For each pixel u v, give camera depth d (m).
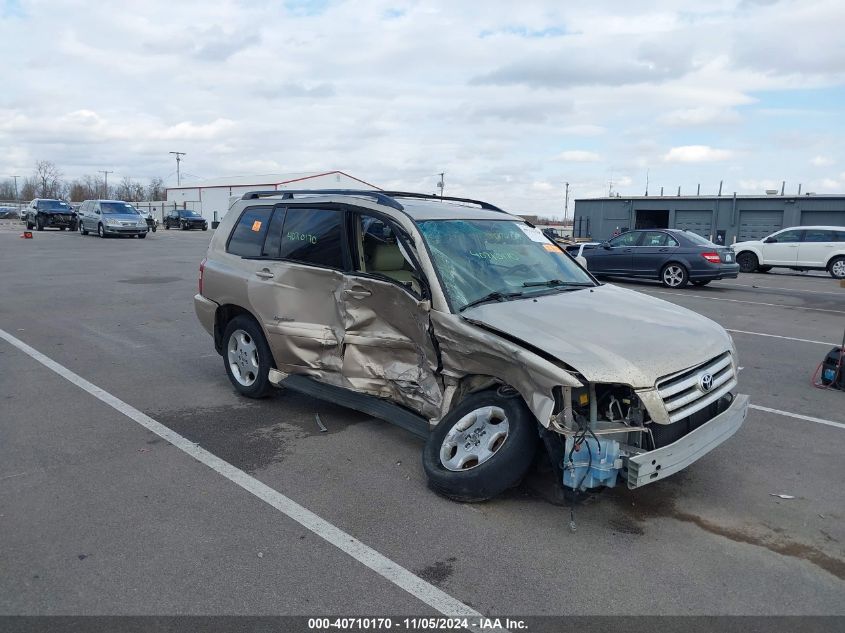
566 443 3.69
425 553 3.58
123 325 9.95
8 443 5.07
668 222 39.62
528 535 3.79
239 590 3.23
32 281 14.84
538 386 3.72
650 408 3.63
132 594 3.18
